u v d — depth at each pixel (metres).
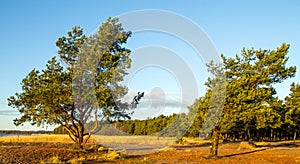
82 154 19.39
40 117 21.48
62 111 21.42
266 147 36.09
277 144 42.47
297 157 23.28
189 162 18.86
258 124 25.08
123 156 19.17
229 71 24.95
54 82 21.25
